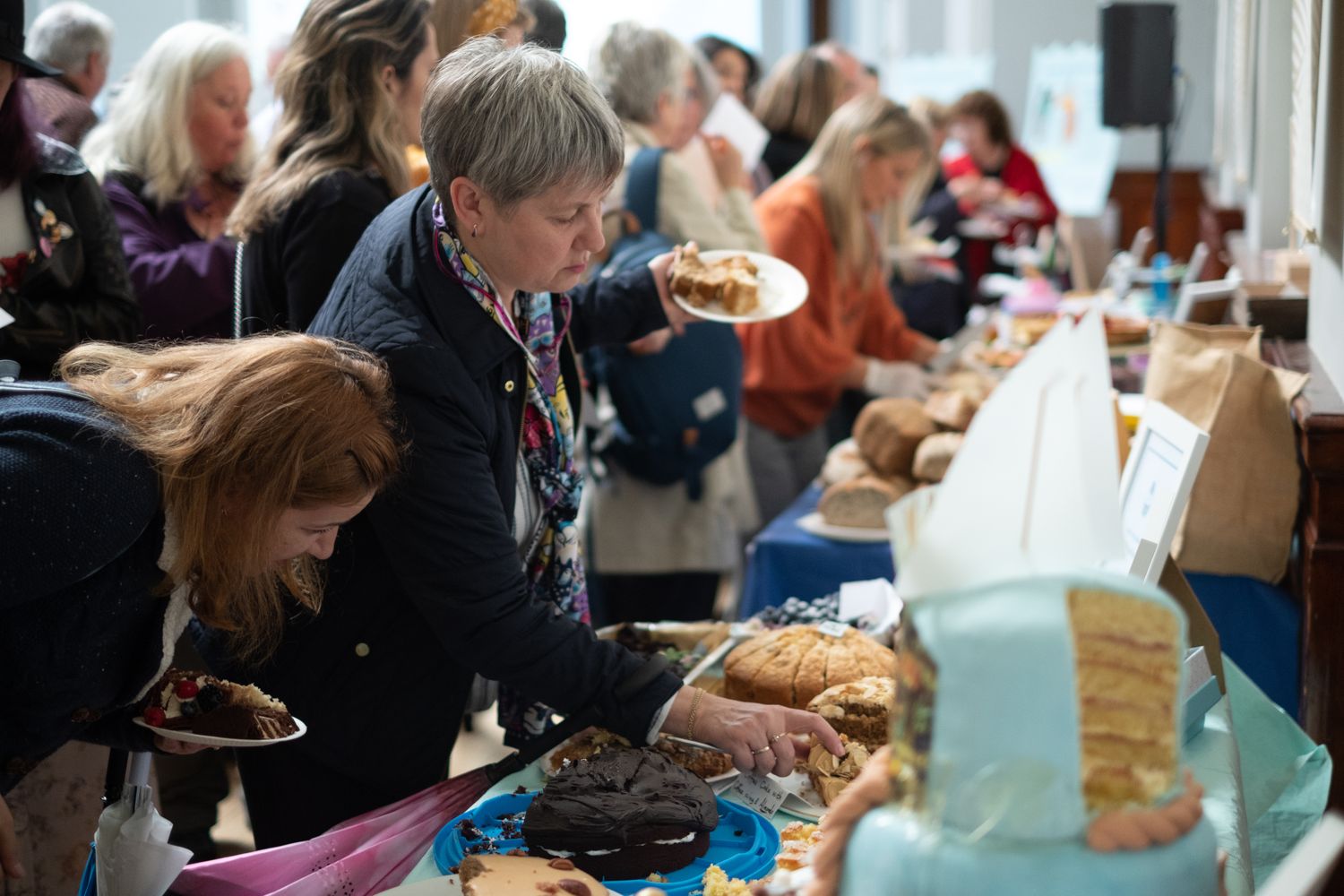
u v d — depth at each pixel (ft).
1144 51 15.26
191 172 9.00
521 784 4.96
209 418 4.04
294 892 4.33
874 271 12.81
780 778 4.75
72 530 3.88
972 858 2.58
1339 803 6.37
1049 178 28.04
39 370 6.88
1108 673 2.61
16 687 4.16
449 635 4.91
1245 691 5.97
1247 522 6.98
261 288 6.45
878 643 5.66
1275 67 11.86
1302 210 8.03
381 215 5.30
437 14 6.84
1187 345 7.44
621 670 4.86
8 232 6.72
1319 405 6.57
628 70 9.98
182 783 8.72
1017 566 2.69
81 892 4.80
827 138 11.89
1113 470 2.86
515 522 5.50
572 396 5.94
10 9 5.76
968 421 9.24
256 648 5.29
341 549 5.21
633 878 4.22
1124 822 2.61
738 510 10.94
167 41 8.93
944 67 29.53
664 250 9.41
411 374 4.77
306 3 6.42
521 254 4.76
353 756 5.40
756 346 11.74
